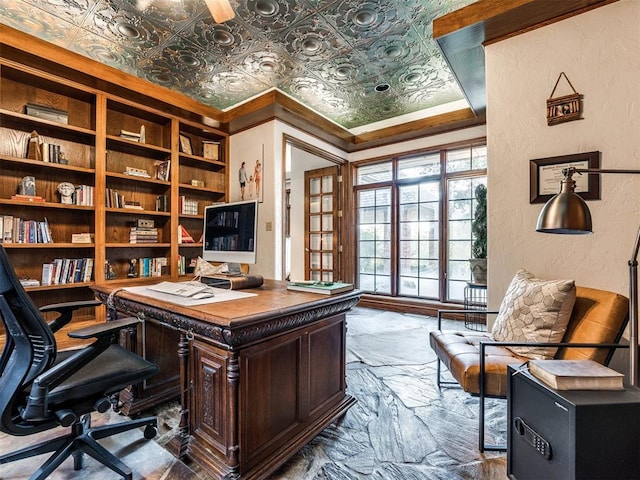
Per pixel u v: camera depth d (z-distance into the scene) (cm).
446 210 453
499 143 227
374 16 251
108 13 246
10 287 116
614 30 191
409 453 159
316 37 277
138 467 146
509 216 222
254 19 253
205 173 447
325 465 150
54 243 297
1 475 142
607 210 190
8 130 291
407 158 492
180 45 288
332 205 545
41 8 241
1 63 268
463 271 442
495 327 200
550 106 208
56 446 142
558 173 205
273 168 395
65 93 320
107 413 194
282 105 367
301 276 582
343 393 199
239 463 132
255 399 140
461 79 297
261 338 140
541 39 213
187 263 423
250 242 215
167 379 207
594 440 103
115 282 229
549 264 208
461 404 208
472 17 217
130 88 325
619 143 188
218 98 394
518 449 131
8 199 274
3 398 117
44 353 120
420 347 322
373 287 527
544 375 119
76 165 329
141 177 355
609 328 153
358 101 407
